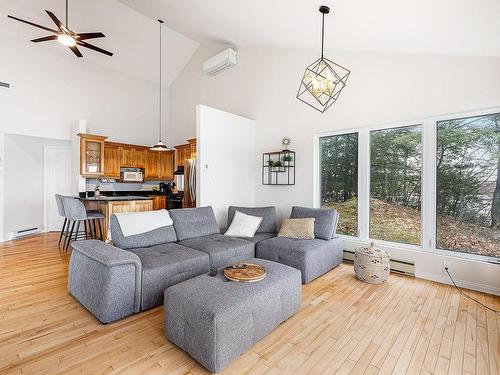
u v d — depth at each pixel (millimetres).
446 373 1654
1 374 1600
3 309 2393
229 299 1795
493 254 2859
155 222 3258
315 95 2580
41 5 4535
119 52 6066
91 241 2707
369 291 2852
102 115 6398
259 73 5000
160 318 2287
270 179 4836
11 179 5281
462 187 3039
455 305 2527
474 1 1888
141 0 4461
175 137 7391
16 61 5102
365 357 1796
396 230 3549
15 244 4840
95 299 2209
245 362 1740
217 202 4418
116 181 6629
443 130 3158
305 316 2326
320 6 2715
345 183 4027
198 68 6516
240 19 3859
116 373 1629
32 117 5324
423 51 3088
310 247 3217
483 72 2797
